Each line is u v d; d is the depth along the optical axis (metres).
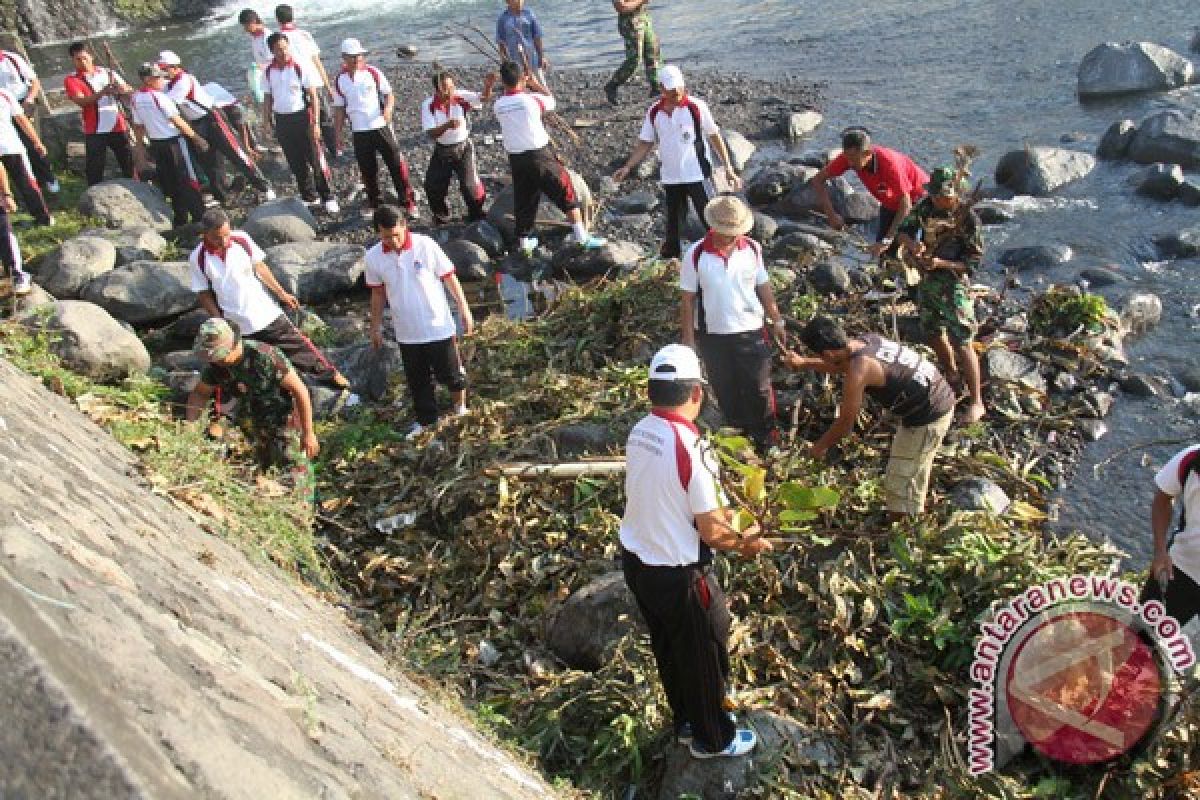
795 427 6.82
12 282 9.16
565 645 5.43
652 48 13.78
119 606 2.26
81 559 2.42
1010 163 10.76
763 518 4.50
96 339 7.89
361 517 6.67
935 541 5.63
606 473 6.35
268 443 6.18
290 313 9.74
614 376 7.45
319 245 10.77
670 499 4.20
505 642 5.63
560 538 6.07
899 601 5.37
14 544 2.09
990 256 9.56
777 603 5.45
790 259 9.77
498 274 10.55
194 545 3.93
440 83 10.70
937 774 4.63
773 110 13.41
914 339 7.74
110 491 3.71
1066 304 8.05
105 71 12.63
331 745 2.50
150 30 22.38
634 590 4.39
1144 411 7.34
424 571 6.10
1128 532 6.34
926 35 15.34
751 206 11.16
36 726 1.59
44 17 21.89
